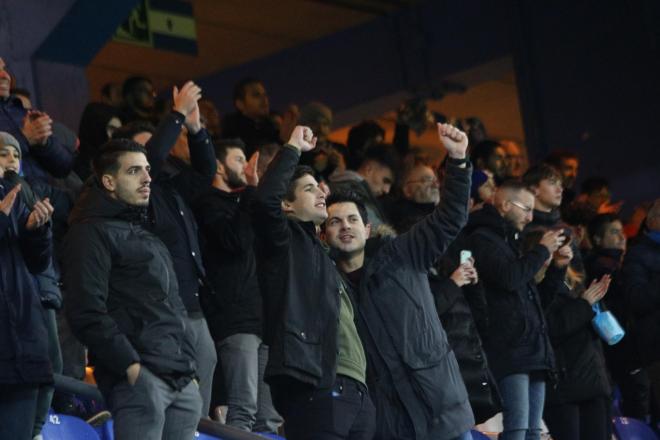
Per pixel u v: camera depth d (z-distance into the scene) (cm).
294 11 3080
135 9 2469
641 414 1906
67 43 2009
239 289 1445
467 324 1448
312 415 1159
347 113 3219
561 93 2894
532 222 1761
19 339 1125
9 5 1970
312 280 1196
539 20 2931
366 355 1241
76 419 1327
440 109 3572
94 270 1116
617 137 2820
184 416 1159
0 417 1123
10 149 1267
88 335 1098
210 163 1470
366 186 1711
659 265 1720
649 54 2788
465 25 3042
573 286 1725
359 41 3175
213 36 3150
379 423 1230
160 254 1156
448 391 1236
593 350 1653
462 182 1267
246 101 1981
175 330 1136
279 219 1189
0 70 1509
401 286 1255
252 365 1441
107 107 1644
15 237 1163
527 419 1527
